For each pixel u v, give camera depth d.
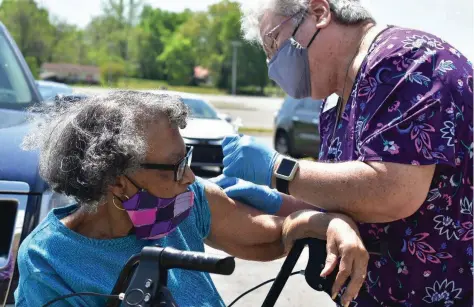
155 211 1.77
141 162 1.69
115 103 1.70
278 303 4.56
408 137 1.79
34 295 1.70
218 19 63.31
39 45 56.84
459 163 1.87
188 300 1.87
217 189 2.15
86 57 58.78
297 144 12.12
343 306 1.82
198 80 63.34
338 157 2.05
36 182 3.20
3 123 3.78
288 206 2.25
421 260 1.93
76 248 1.76
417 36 1.92
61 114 1.76
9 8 56.16
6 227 3.12
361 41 2.03
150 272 1.46
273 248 2.19
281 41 2.13
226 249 2.21
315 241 1.93
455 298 1.96
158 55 62.91
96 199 1.70
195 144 9.00
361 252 1.79
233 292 4.75
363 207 1.85
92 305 1.71
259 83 62.53
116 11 62.06
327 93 2.15
